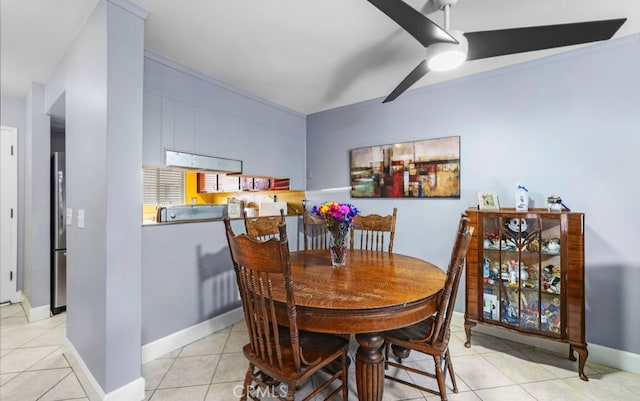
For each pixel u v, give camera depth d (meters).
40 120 2.88
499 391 1.79
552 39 1.53
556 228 2.06
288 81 2.80
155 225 2.16
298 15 1.80
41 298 2.88
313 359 1.35
